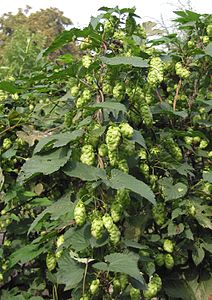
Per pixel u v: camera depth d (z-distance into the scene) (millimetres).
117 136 770
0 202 1160
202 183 1048
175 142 1045
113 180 740
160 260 961
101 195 793
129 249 864
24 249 957
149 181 953
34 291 1095
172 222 962
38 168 761
